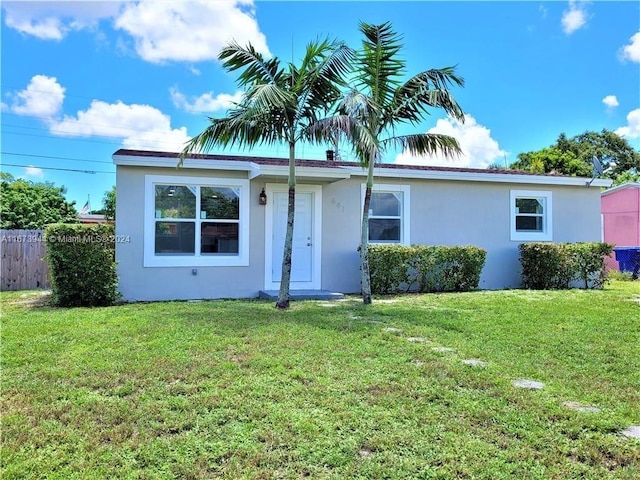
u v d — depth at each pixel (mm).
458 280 10852
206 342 5312
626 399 3668
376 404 3516
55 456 2727
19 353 4855
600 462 2697
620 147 34719
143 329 5984
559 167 28109
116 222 9141
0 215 20953
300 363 4523
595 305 8281
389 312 7461
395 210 11234
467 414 3344
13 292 11023
